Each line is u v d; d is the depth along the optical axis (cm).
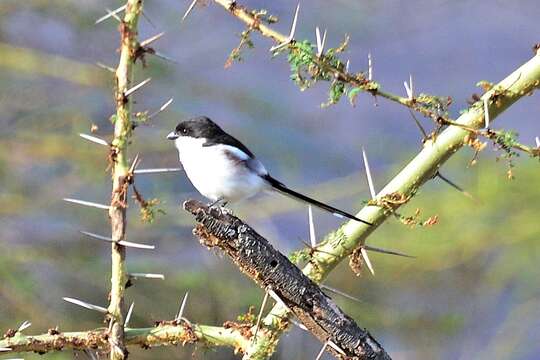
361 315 1445
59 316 1385
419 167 653
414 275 1471
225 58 1631
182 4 1595
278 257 542
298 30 1605
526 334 1452
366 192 1533
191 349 1263
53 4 1521
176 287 1379
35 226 1462
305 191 1514
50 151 1478
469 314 1480
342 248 655
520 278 1478
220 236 545
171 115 1543
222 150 798
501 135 636
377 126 1691
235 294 1385
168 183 1495
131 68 627
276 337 629
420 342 1460
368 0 1614
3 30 1549
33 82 1535
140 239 1457
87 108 1543
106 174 1483
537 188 1416
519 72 656
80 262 1420
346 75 631
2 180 1472
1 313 1361
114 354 615
